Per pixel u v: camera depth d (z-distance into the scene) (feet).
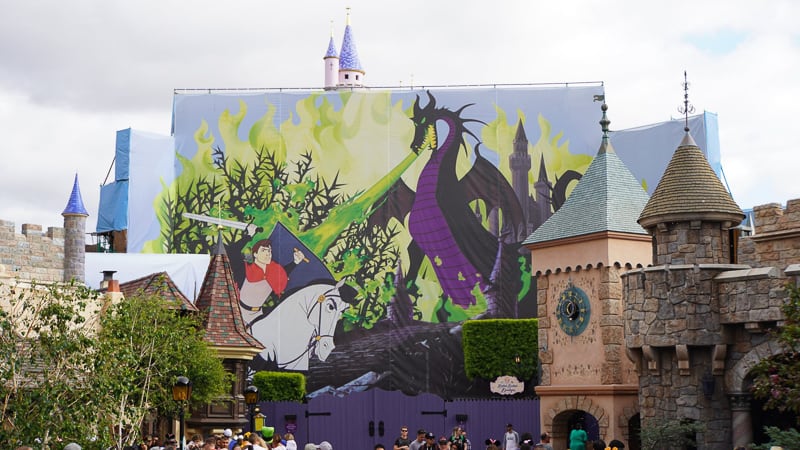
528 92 213.46
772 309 93.71
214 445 80.94
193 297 195.72
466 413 170.19
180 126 214.69
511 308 207.31
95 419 75.82
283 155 213.25
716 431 98.48
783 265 114.42
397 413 172.45
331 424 173.17
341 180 212.43
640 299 103.04
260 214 211.41
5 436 69.10
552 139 212.64
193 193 212.43
